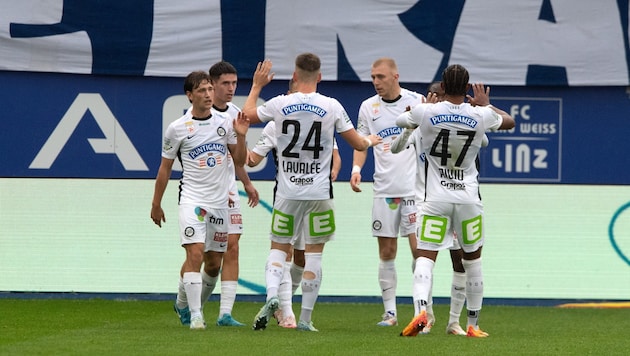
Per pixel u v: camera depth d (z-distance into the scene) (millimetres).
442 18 37438
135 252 38219
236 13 37500
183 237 27312
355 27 37469
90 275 38188
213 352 22078
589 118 38250
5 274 38000
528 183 38406
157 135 38125
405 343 24531
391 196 32031
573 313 35906
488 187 38375
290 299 29547
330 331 28188
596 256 38500
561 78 37719
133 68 37688
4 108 37781
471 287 26906
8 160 37844
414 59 37469
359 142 27156
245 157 27562
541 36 37594
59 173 38000
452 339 25922
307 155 26875
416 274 26078
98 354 21688
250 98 27797
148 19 37531
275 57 37594
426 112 25469
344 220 38250
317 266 27938
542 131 38250
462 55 37531
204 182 27516
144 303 36844
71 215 38094
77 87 37906
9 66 37469
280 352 22234
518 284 38500
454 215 25922
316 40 37500
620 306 38062
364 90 38000
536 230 38438
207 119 27500
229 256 29500
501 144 38312
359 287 38375
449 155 25578
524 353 22953
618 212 38469
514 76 37625
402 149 27312
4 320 30547
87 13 37531
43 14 37469
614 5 37469
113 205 38125
